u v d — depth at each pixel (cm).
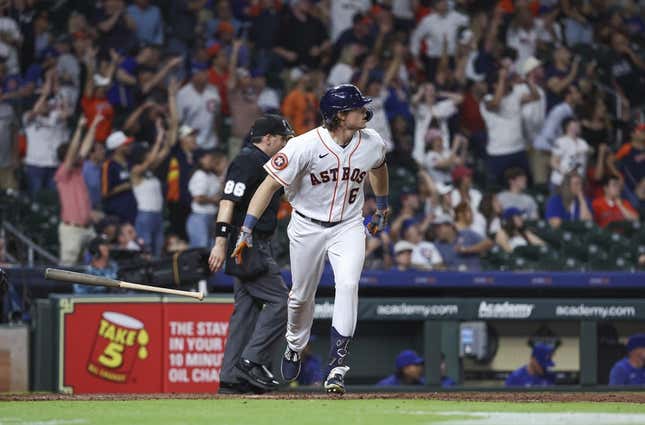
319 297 3809
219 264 2477
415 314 3700
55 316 3309
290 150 2092
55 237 4528
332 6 5716
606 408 1889
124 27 5125
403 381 3684
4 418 1650
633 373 3847
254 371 2498
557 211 5062
